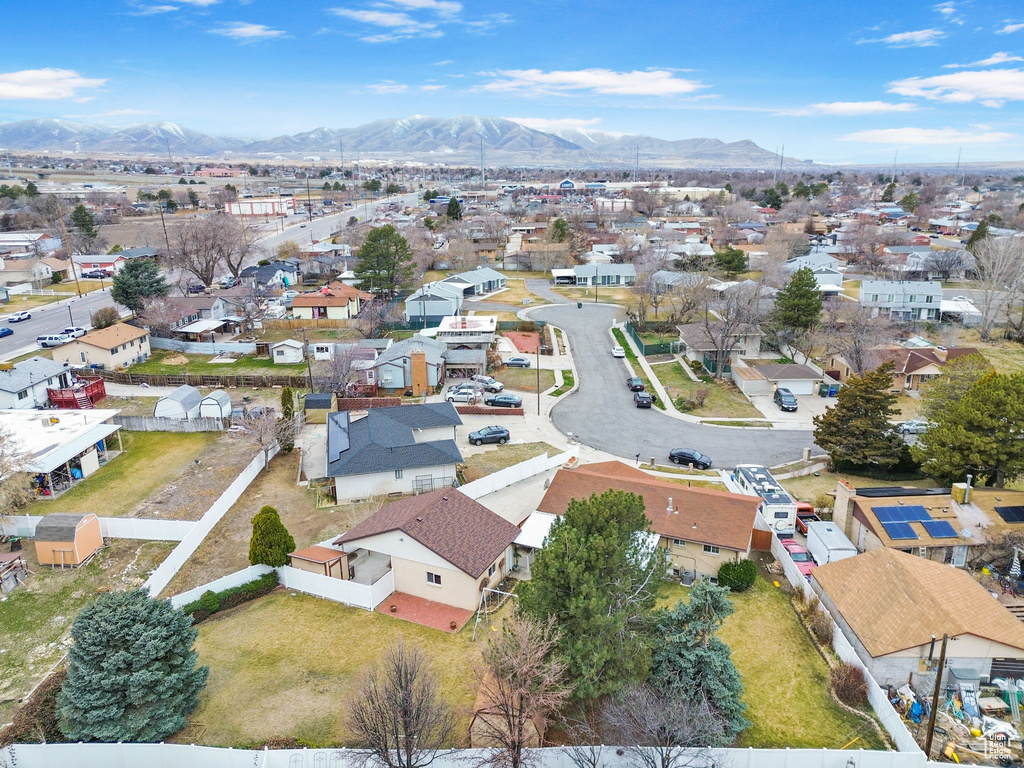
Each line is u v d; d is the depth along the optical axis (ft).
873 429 165.27
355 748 79.36
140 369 244.22
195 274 373.40
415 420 170.09
